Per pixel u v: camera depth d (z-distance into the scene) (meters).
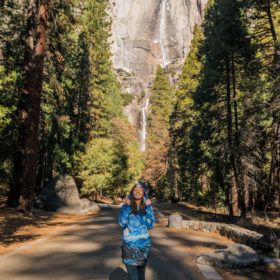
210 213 26.83
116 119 60.34
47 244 10.72
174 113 42.16
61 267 8.01
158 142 81.94
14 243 11.02
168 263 8.74
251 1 21.72
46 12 19.61
